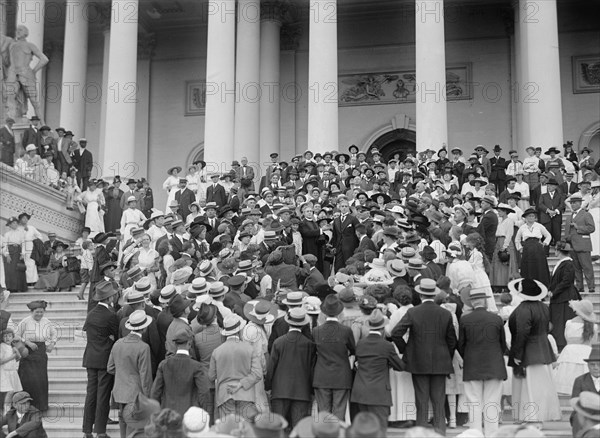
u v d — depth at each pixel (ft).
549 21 96.43
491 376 36.04
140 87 132.98
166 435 25.85
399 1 124.36
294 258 56.03
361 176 80.64
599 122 119.65
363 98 126.72
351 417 37.70
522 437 23.48
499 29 123.44
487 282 44.93
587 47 121.39
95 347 40.68
